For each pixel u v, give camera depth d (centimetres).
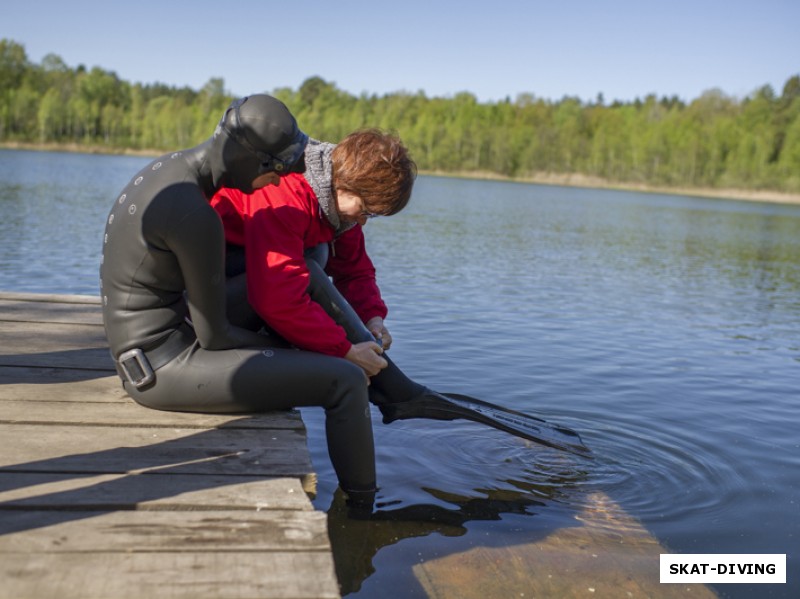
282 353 287
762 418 520
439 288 1086
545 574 275
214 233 264
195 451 267
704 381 625
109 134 12319
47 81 12838
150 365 286
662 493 367
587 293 1134
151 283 278
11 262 1135
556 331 815
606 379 610
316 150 291
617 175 10906
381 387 328
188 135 11588
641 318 945
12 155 7725
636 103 14512
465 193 5456
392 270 1259
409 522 308
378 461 375
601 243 2098
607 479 379
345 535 291
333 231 306
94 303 503
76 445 264
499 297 1036
